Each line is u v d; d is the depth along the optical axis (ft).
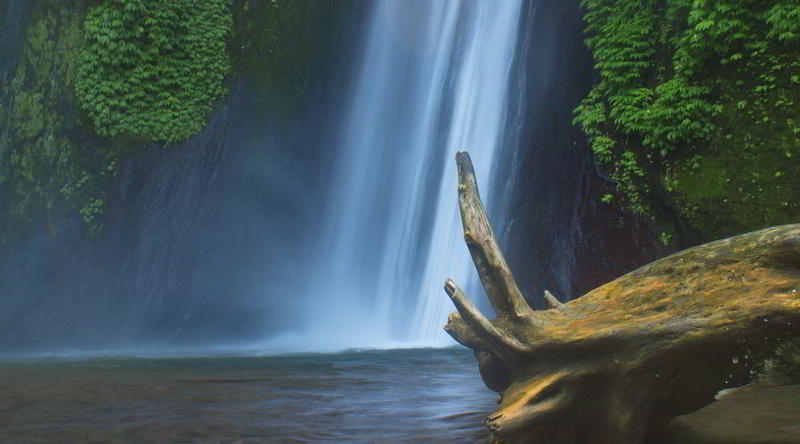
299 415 16.07
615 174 40.11
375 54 59.36
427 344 50.21
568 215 44.47
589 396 10.69
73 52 51.03
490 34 52.95
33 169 49.96
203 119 52.95
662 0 39.91
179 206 52.60
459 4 55.62
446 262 51.06
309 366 31.65
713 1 35.47
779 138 33.81
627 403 10.39
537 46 48.26
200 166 53.06
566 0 46.34
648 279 11.44
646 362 10.20
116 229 50.83
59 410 16.83
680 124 36.86
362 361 34.60
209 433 13.71
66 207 49.88
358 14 59.72
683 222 36.55
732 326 9.88
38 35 51.19
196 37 53.16
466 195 13.19
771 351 9.94
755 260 10.51
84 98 50.47
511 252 48.98
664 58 38.91
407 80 57.98
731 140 35.29
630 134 39.55
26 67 50.88
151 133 51.47
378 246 55.77
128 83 51.42
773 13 33.60
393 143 57.41
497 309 11.98
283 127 57.41
